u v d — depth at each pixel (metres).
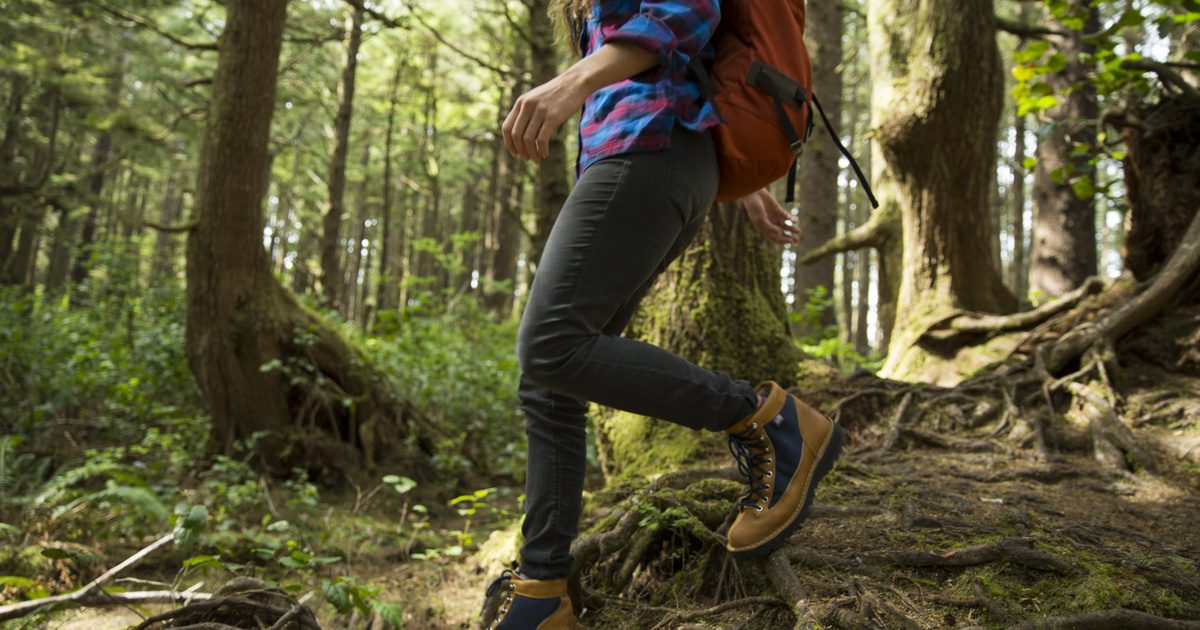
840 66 9.00
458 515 4.09
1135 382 2.89
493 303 13.09
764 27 1.44
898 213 5.71
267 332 4.26
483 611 1.88
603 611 1.83
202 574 2.63
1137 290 3.22
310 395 4.30
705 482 2.04
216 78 4.19
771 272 3.48
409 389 5.25
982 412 2.88
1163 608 1.39
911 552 1.62
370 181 22.61
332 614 2.29
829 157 8.86
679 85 1.37
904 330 4.55
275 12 4.18
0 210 13.17
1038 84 3.69
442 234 25.30
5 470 3.28
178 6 10.52
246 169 4.17
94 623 2.07
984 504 1.99
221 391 4.20
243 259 4.23
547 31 6.67
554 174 5.66
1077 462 2.48
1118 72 3.48
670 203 1.37
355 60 9.66
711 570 1.81
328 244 9.43
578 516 1.57
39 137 16.05
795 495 1.54
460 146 19.77
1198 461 2.33
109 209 19.75
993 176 4.61
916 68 4.38
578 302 1.35
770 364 3.20
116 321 6.16
